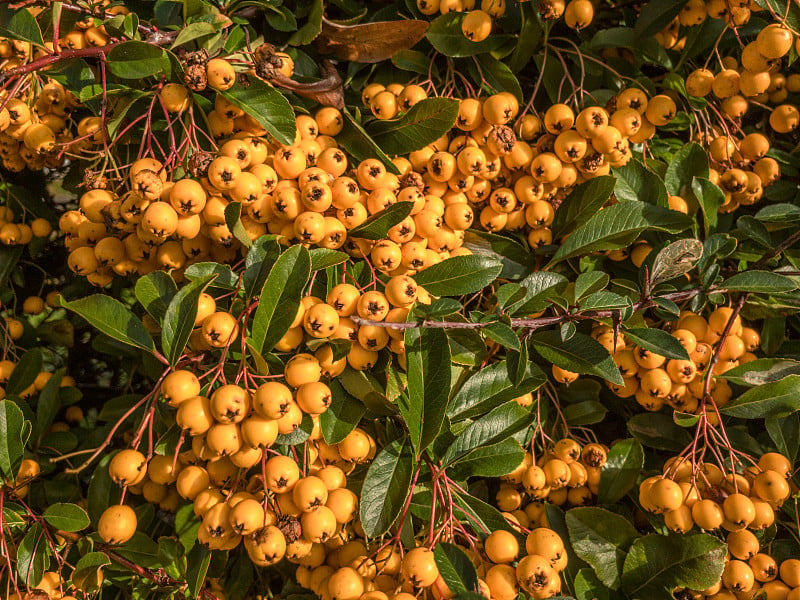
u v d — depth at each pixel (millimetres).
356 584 247
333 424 263
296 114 293
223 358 252
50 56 267
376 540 275
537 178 291
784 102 346
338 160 276
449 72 313
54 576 271
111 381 433
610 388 303
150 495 311
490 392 277
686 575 269
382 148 296
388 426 278
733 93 310
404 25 301
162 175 266
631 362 288
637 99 297
